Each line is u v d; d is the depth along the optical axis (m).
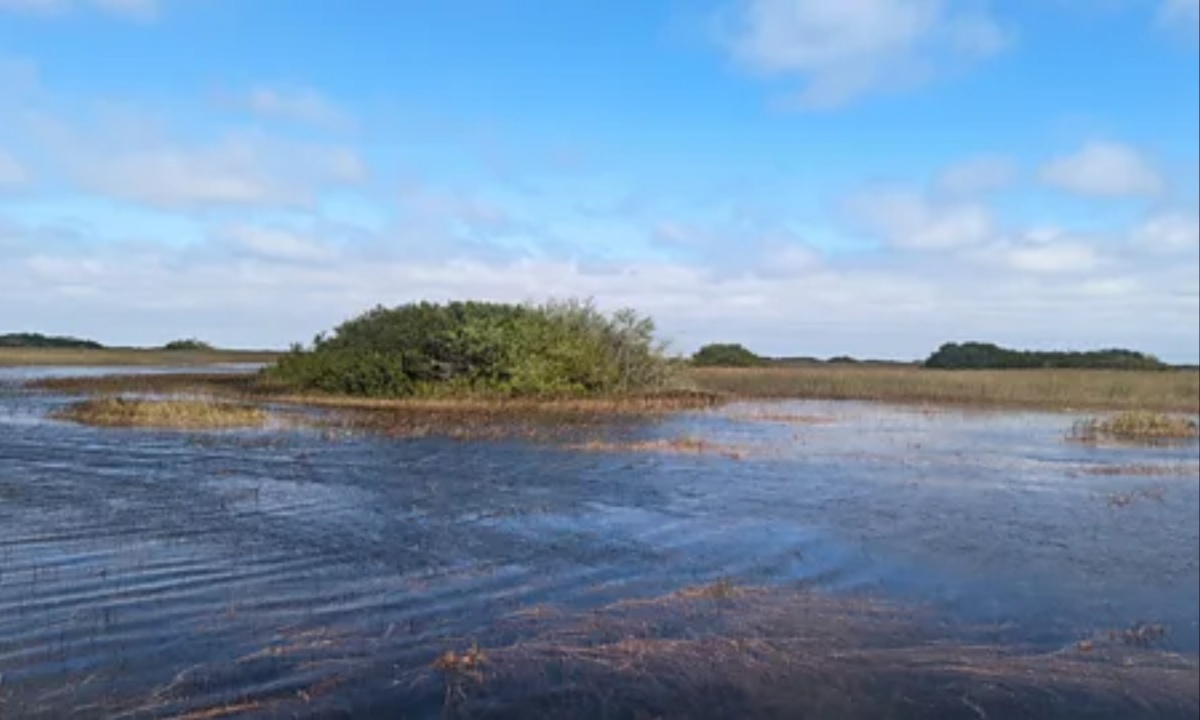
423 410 31.66
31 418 23.02
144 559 10.07
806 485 17.81
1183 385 51.62
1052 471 21.38
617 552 11.90
